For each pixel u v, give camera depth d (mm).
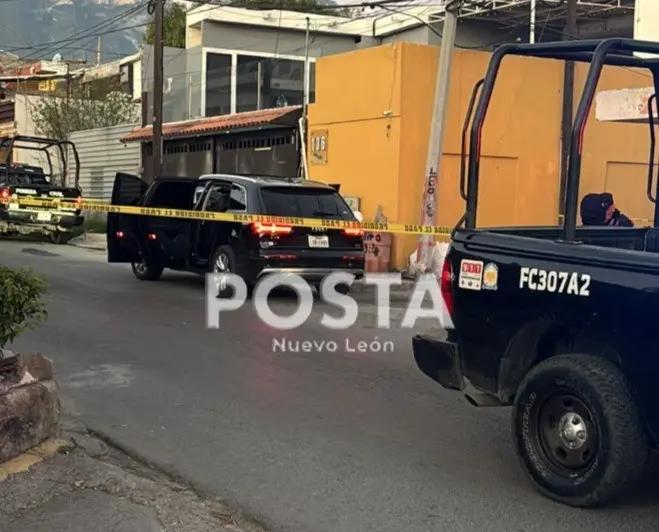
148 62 31281
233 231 11953
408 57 16422
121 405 6676
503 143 17578
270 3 33125
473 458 5551
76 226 22453
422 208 15227
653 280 4348
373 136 17156
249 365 8094
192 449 5668
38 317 5328
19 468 4680
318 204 12266
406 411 6633
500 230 5816
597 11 26766
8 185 21547
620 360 4512
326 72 18547
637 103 12859
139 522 4199
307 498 4840
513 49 5328
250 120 20750
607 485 4492
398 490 4969
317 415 6484
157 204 13898
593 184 18750
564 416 4758
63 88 48781
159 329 9789
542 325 4996
